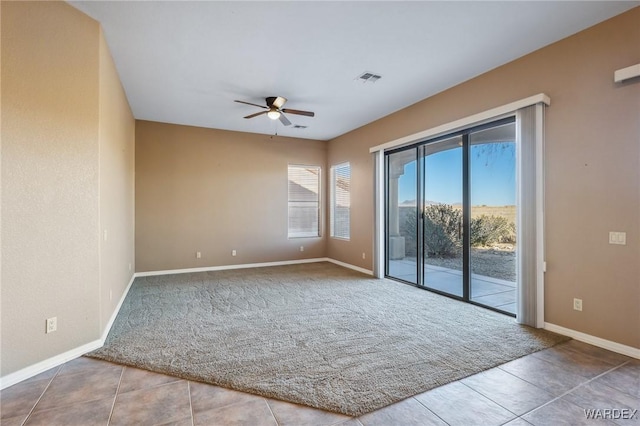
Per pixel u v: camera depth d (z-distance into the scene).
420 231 4.95
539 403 2.00
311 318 3.55
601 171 2.81
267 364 2.49
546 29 2.92
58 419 1.84
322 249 7.45
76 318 2.62
